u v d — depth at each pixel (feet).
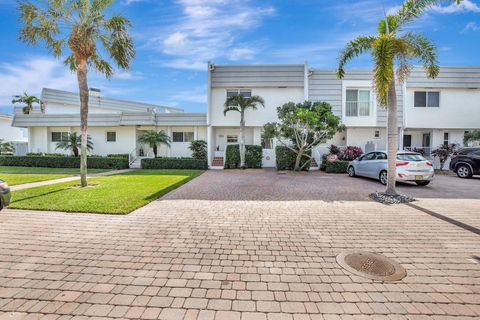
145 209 21.07
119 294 9.24
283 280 10.31
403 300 8.96
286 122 48.16
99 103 84.69
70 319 7.85
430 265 11.66
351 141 62.23
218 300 8.92
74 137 61.77
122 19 30.27
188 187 32.01
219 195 27.04
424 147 60.64
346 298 9.09
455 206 22.58
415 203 23.62
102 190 28.76
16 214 19.24
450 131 59.82
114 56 31.94
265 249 13.42
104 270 11.02
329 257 12.49
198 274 10.76
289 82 58.29
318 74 58.13
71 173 47.88
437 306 8.62
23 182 35.06
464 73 56.75
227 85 59.36
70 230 15.97
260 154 59.21
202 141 60.70
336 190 30.22
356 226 17.17
